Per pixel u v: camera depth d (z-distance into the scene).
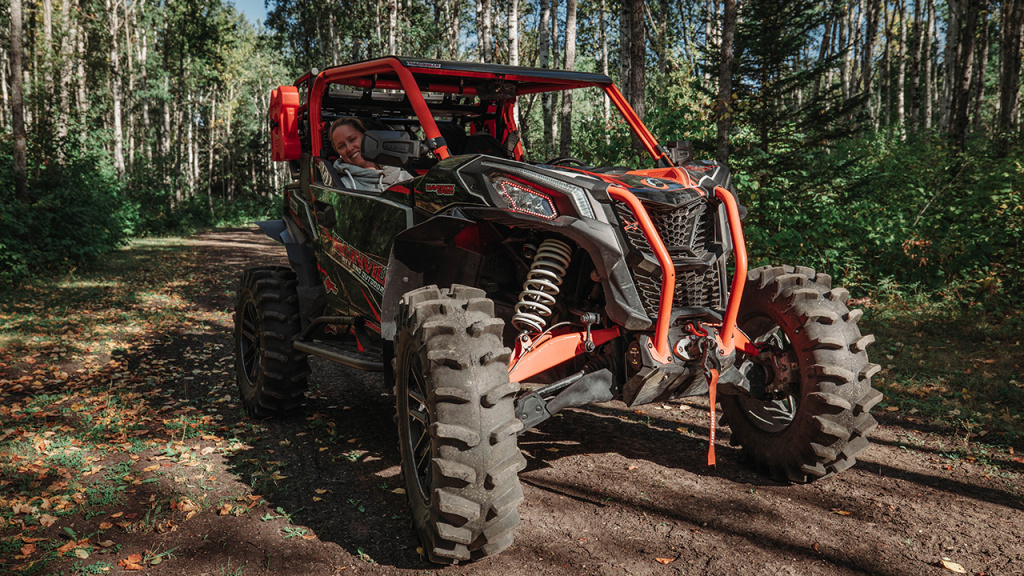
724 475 3.82
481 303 2.94
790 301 3.48
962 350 6.41
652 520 3.26
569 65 14.52
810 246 9.02
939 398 5.05
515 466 2.74
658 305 3.10
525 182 3.14
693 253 3.16
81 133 22.33
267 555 3.00
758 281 3.68
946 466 3.89
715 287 3.29
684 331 3.18
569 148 15.18
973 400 4.98
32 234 14.03
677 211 3.12
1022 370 5.68
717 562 2.86
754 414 3.93
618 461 4.04
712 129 10.40
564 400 3.19
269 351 4.78
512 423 2.76
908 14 34.78
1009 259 8.54
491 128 5.82
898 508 3.36
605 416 4.89
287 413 5.01
